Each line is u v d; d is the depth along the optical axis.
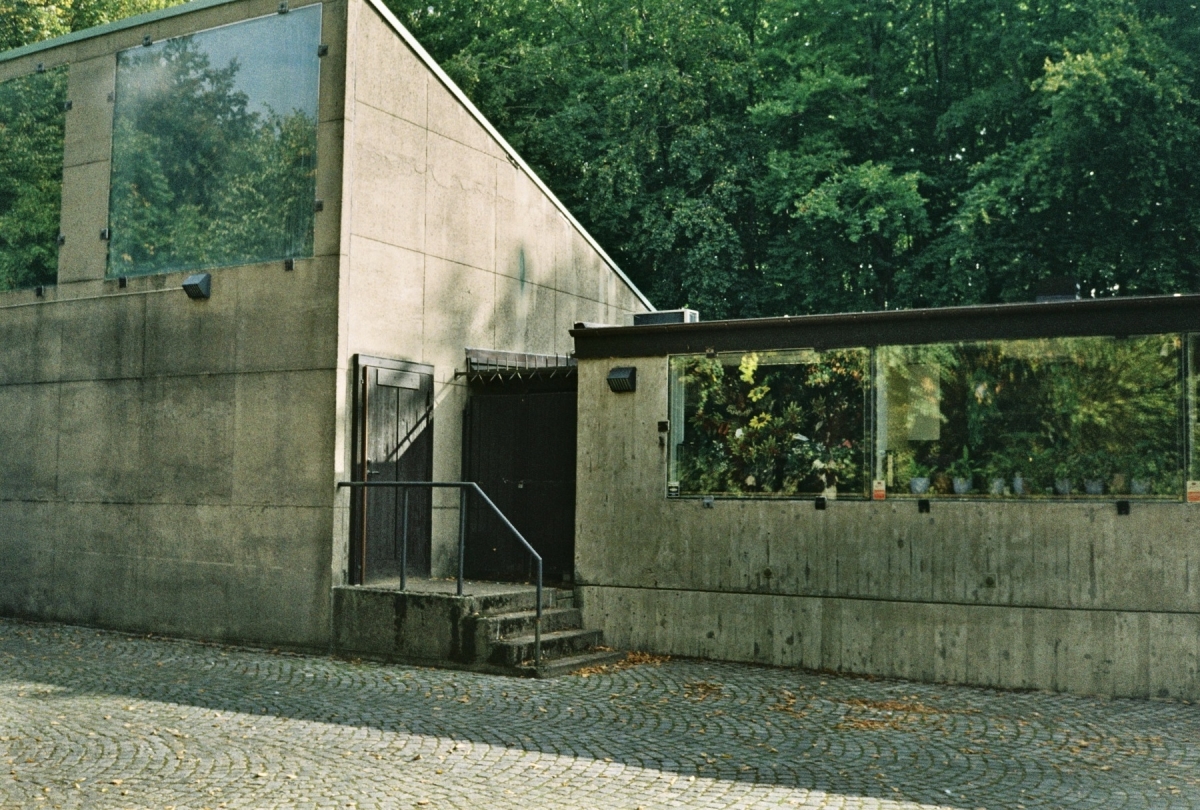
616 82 24.97
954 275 22.19
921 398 10.98
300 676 10.52
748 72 26.12
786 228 26.70
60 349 14.07
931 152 25.83
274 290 12.46
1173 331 10.11
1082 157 20.28
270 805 6.47
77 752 7.60
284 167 12.53
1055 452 10.46
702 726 8.57
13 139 14.77
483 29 28.59
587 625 12.27
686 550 11.84
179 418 13.05
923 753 7.85
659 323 12.75
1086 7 20.97
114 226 13.80
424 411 13.18
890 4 25.34
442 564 13.41
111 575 13.45
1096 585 10.22
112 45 13.98
